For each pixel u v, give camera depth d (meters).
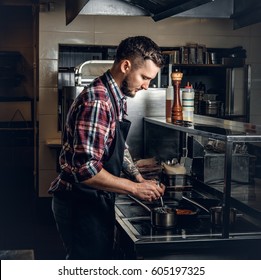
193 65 6.33
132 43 2.24
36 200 6.25
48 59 6.16
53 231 5.45
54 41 6.15
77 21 6.18
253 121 6.82
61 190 2.35
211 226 2.45
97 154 2.15
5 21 9.03
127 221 2.56
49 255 4.58
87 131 2.14
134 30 6.32
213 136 2.33
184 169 3.25
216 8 3.88
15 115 8.99
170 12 3.64
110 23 6.25
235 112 6.66
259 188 2.93
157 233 2.33
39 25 6.10
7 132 8.84
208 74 6.97
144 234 2.31
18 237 5.20
